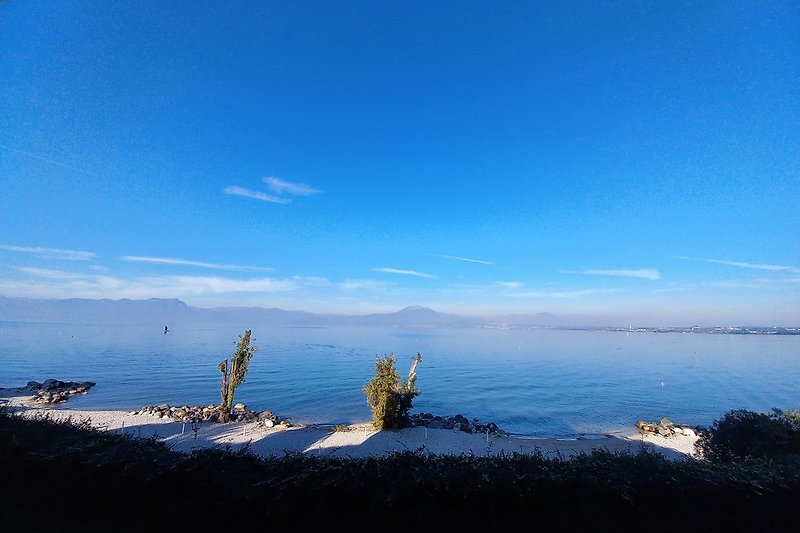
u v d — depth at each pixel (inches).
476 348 5388.8
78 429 370.6
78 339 5142.7
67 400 1428.4
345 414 1328.7
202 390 1747.0
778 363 3725.4
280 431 968.3
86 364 2625.5
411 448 836.0
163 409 1189.1
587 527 283.7
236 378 1120.8
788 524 293.1
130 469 292.8
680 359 4104.3
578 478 293.4
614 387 2142.0
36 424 360.5
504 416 1389.0
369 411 1379.2
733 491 293.3
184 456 306.7
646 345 6732.3
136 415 1126.4
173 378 2066.9
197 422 1051.9
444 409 1503.4
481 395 1817.2
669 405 1664.6
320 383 2038.6
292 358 3513.8
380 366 1040.2
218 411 1172.5
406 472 295.1
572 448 890.1
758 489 293.0
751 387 2230.6
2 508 298.4
